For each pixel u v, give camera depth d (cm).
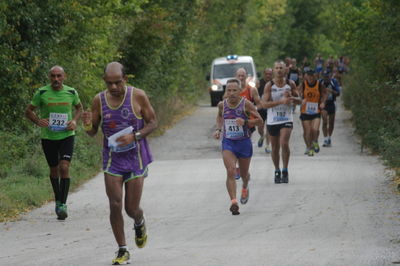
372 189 2816
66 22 3894
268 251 1800
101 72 4819
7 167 3297
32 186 2973
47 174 3319
